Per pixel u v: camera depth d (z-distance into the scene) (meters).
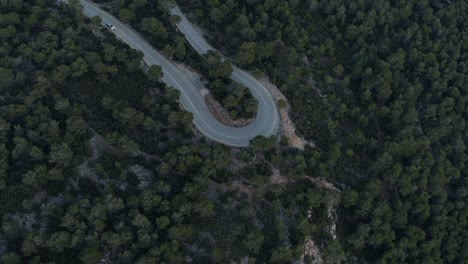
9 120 129.50
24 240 114.44
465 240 156.25
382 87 166.00
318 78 165.00
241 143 145.62
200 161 132.12
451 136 173.00
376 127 167.88
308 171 145.38
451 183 167.50
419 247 151.12
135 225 121.69
